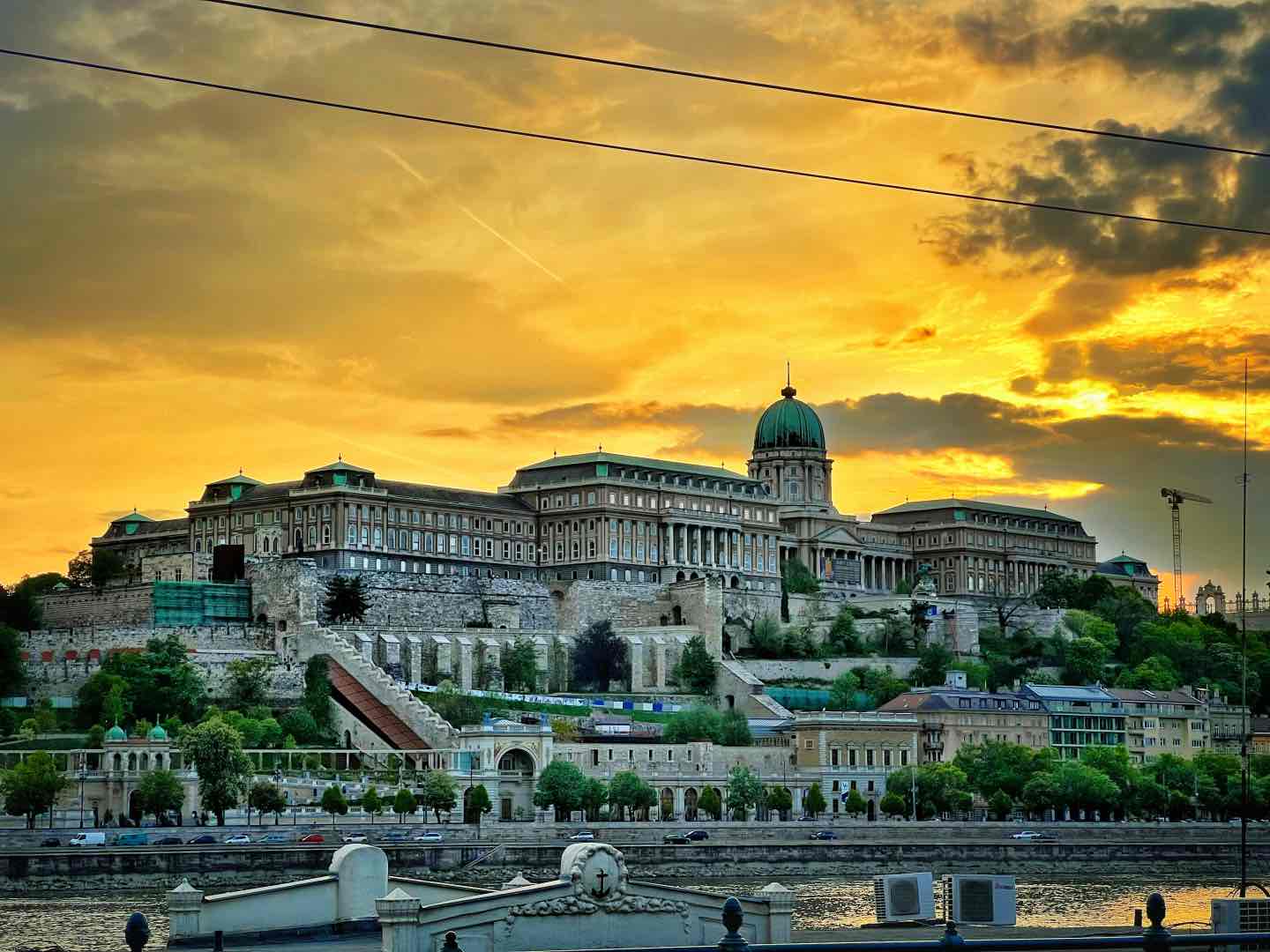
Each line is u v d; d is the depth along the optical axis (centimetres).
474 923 13575
